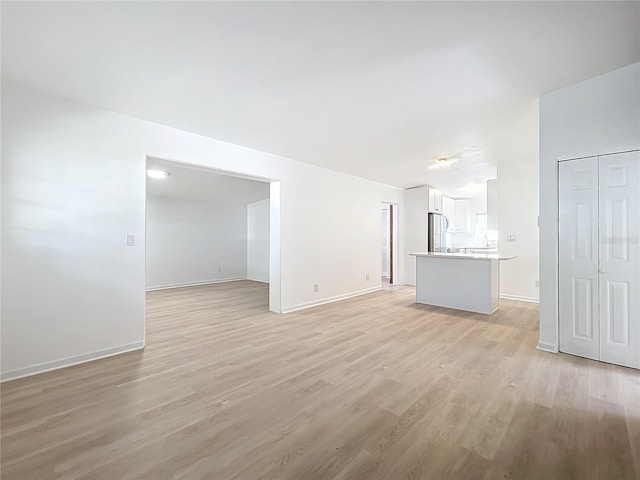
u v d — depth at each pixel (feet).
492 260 14.73
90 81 7.87
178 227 23.66
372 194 20.93
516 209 17.37
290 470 4.78
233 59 6.95
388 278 27.94
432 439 5.50
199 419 6.12
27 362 8.11
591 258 8.73
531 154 14.85
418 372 8.23
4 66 7.16
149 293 20.58
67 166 8.79
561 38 6.33
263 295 19.88
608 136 8.24
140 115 9.96
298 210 15.66
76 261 8.93
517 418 6.09
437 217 25.08
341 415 6.26
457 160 16.01
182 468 4.83
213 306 16.42
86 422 6.00
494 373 8.11
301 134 11.78
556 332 9.43
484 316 14.07
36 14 5.44
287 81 7.92
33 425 5.89
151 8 5.34
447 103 9.30
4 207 7.86
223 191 22.59
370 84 8.12
